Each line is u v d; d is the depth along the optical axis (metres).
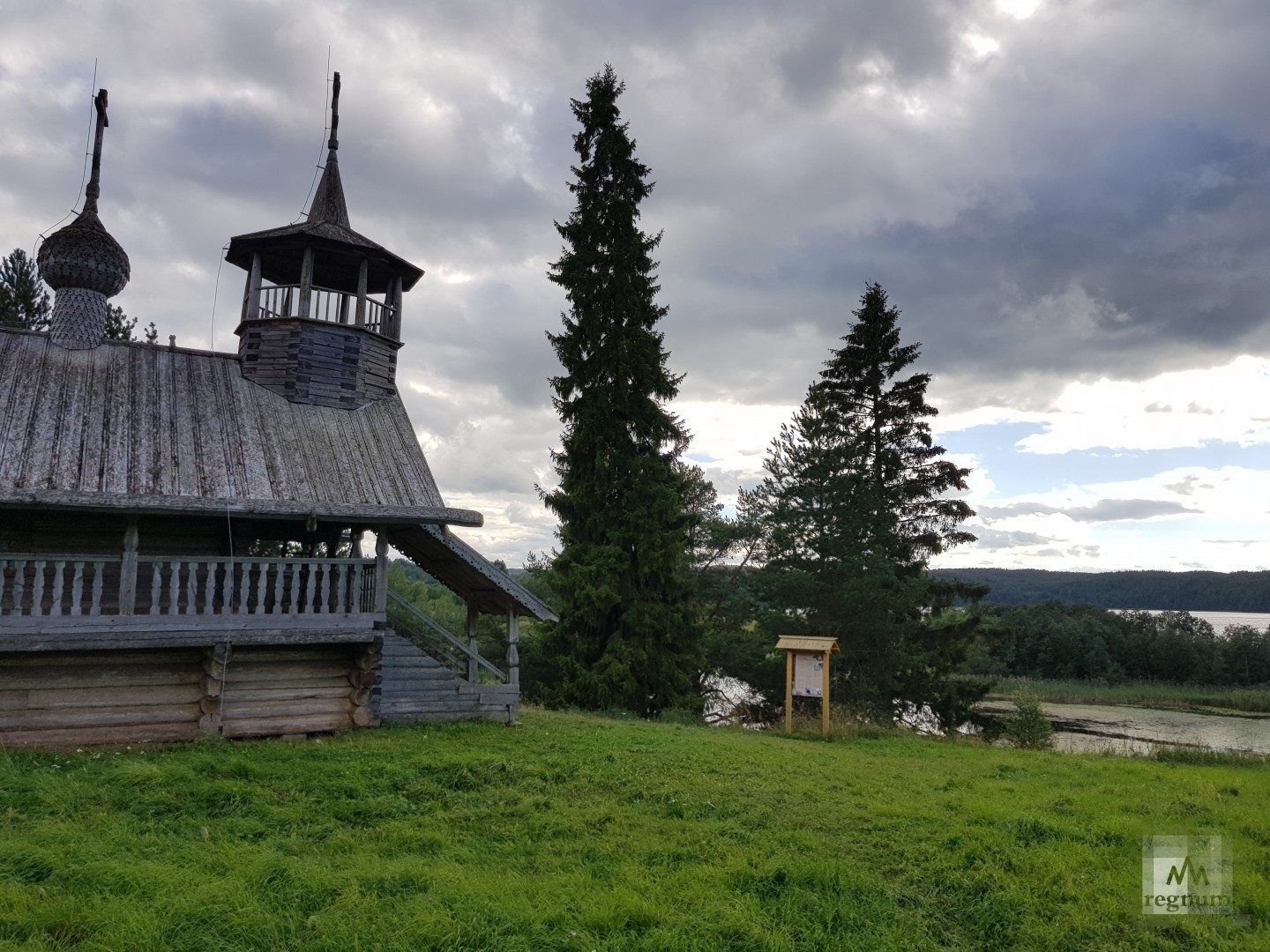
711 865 7.64
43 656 12.26
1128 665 61.19
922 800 10.62
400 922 6.10
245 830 8.30
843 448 27.66
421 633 19.59
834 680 27.05
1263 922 6.79
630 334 24.59
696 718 22.00
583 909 6.46
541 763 11.80
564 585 23.95
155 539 14.34
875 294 31.34
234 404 14.87
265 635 13.10
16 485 11.53
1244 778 14.27
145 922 5.79
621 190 25.55
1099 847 8.48
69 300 14.57
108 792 9.17
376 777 10.52
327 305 16.45
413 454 15.57
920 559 30.41
